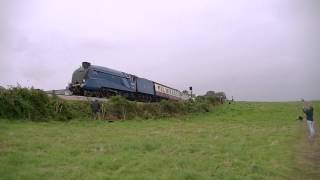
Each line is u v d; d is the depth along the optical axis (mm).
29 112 32219
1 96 31234
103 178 14039
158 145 21219
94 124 32906
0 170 14406
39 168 15258
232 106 61719
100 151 19141
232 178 14617
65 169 15258
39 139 22062
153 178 14242
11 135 22891
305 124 37031
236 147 21641
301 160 18922
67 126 30359
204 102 56906
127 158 17484
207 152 19859
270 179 14992
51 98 35219
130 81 50375
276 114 49219
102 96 44906
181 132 29016
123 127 31828
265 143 23766
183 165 16625
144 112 42969
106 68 47031
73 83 43219
